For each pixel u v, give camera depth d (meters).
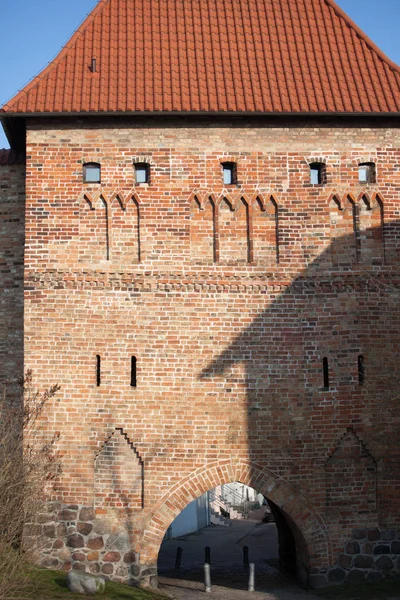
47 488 27.56
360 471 28.48
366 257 29.33
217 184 29.28
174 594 28.08
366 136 29.89
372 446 28.55
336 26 32.91
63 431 27.89
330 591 27.33
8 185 31.58
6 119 29.25
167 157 29.27
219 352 28.55
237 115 29.30
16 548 26.73
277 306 28.92
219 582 31.23
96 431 27.92
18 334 30.67
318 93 30.09
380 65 31.64
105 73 30.34
